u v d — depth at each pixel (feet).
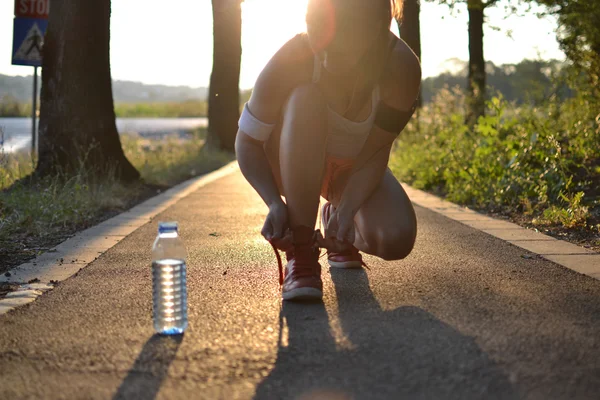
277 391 9.02
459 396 8.80
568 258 17.76
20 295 14.12
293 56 12.56
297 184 12.77
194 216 27.27
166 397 8.84
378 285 14.88
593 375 9.46
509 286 14.73
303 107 12.60
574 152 31.42
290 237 12.91
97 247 19.98
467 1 51.42
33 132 37.04
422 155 43.32
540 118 36.22
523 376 9.45
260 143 13.47
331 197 14.65
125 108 341.82
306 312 12.72
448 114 45.55
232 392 8.99
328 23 11.80
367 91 12.69
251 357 10.30
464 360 10.09
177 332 11.48
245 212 28.60
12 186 31.58
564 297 13.73
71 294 14.30
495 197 29.09
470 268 16.67
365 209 13.78
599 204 24.99
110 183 34.37
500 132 35.22
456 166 35.50
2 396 8.94
